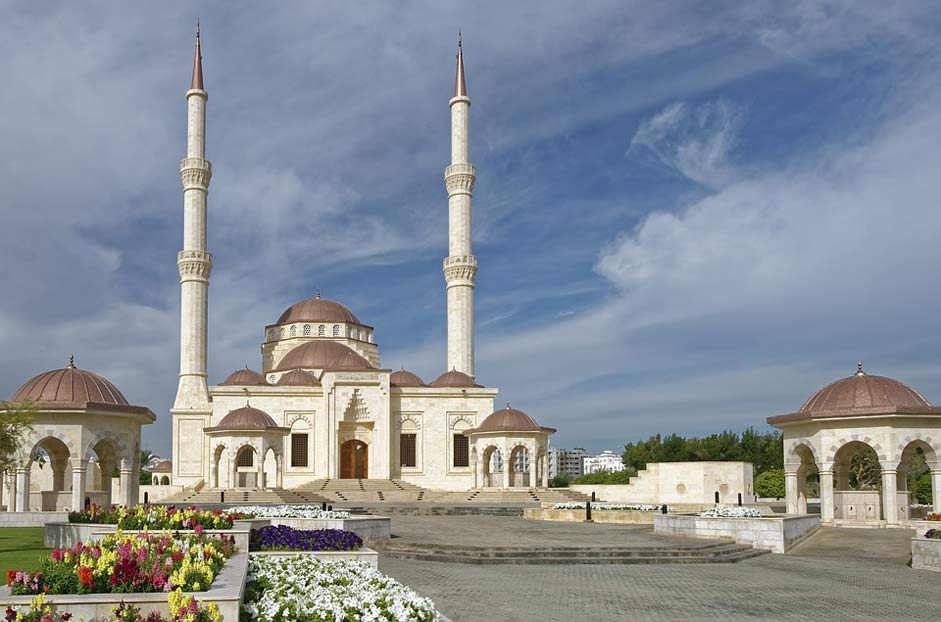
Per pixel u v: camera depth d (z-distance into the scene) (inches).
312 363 3831.2
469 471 3597.4
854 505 1872.5
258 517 1412.4
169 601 541.3
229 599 565.6
